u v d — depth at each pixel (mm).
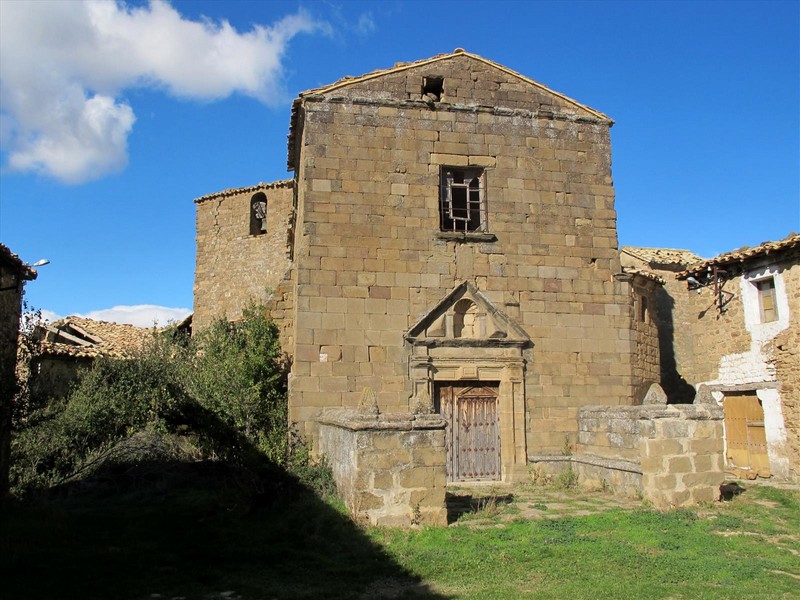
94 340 27297
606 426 15398
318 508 11594
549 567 8789
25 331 14125
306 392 15586
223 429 13219
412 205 16891
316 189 16453
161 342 22078
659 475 12453
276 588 7992
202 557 9500
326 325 15953
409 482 10875
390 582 8281
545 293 17312
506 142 17734
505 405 16516
